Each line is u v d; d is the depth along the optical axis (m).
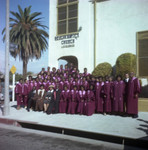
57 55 13.34
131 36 10.96
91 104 8.63
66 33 13.12
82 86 8.92
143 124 6.78
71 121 7.48
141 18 10.73
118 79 8.26
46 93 9.77
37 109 10.02
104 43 11.72
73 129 6.30
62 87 10.05
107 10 11.75
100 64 11.13
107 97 8.37
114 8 11.54
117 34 11.37
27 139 5.68
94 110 8.87
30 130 6.91
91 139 5.79
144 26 10.62
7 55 9.22
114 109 8.16
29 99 10.27
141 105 8.91
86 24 12.42
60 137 5.98
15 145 5.04
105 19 11.79
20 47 21.39
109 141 5.61
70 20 13.05
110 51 11.51
